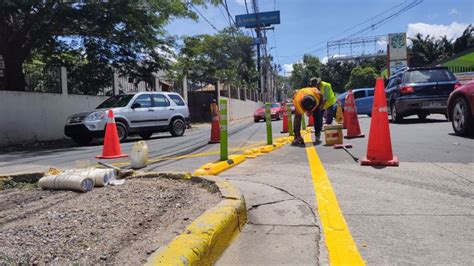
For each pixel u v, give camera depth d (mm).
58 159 9414
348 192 4984
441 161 6539
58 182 5191
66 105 17047
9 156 10641
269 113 9492
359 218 4098
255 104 51406
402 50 39500
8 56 15953
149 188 5035
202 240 3053
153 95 15297
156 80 22922
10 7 13781
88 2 15305
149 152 9828
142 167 7176
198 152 9352
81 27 16781
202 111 29641
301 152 8234
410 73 13531
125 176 5793
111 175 5496
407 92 13172
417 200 4594
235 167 6816
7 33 15625
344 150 8117
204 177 5191
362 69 71875
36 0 14148
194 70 30812
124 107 14117
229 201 4023
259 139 12383
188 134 16984
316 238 3654
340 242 3537
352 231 3777
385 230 3777
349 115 10156
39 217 3988
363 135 10148
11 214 4148
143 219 3820
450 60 36750
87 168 5668
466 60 36562
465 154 7090
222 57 54594
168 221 3750
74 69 18250
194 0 18859
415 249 3369
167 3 17891
